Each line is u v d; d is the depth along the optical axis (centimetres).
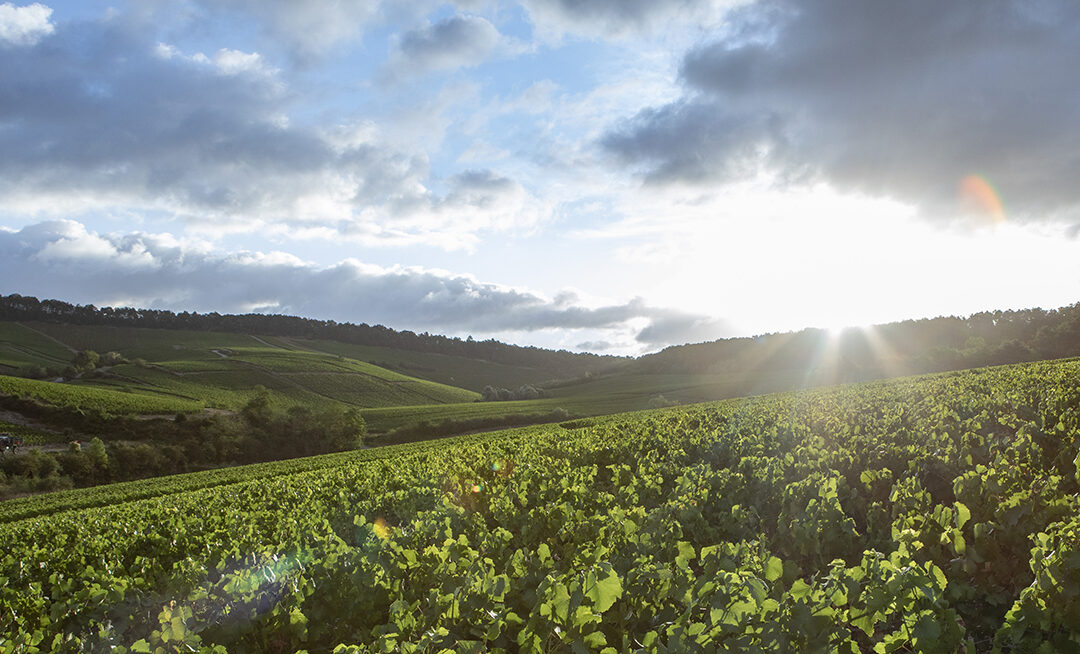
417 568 673
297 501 1702
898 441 1270
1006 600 550
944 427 1303
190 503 1831
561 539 830
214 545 1066
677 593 503
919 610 397
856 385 4284
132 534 1327
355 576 630
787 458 1101
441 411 7938
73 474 5062
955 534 570
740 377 8725
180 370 10238
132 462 5434
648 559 561
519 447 2267
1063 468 923
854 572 433
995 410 1525
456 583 571
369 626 630
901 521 646
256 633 599
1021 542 570
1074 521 485
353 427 6462
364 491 1633
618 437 2059
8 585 1009
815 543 697
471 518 927
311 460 4066
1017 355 6206
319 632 609
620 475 1284
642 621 525
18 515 2812
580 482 1190
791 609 397
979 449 981
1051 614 424
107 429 6291
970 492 720
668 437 1920
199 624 582
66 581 997
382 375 11675
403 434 6675
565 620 434
